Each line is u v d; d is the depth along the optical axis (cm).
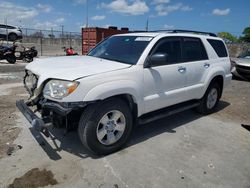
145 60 416
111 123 383
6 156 374
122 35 505
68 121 364
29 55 1669
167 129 505
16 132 454
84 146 400
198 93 545
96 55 489
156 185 325
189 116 591
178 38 493
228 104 721
